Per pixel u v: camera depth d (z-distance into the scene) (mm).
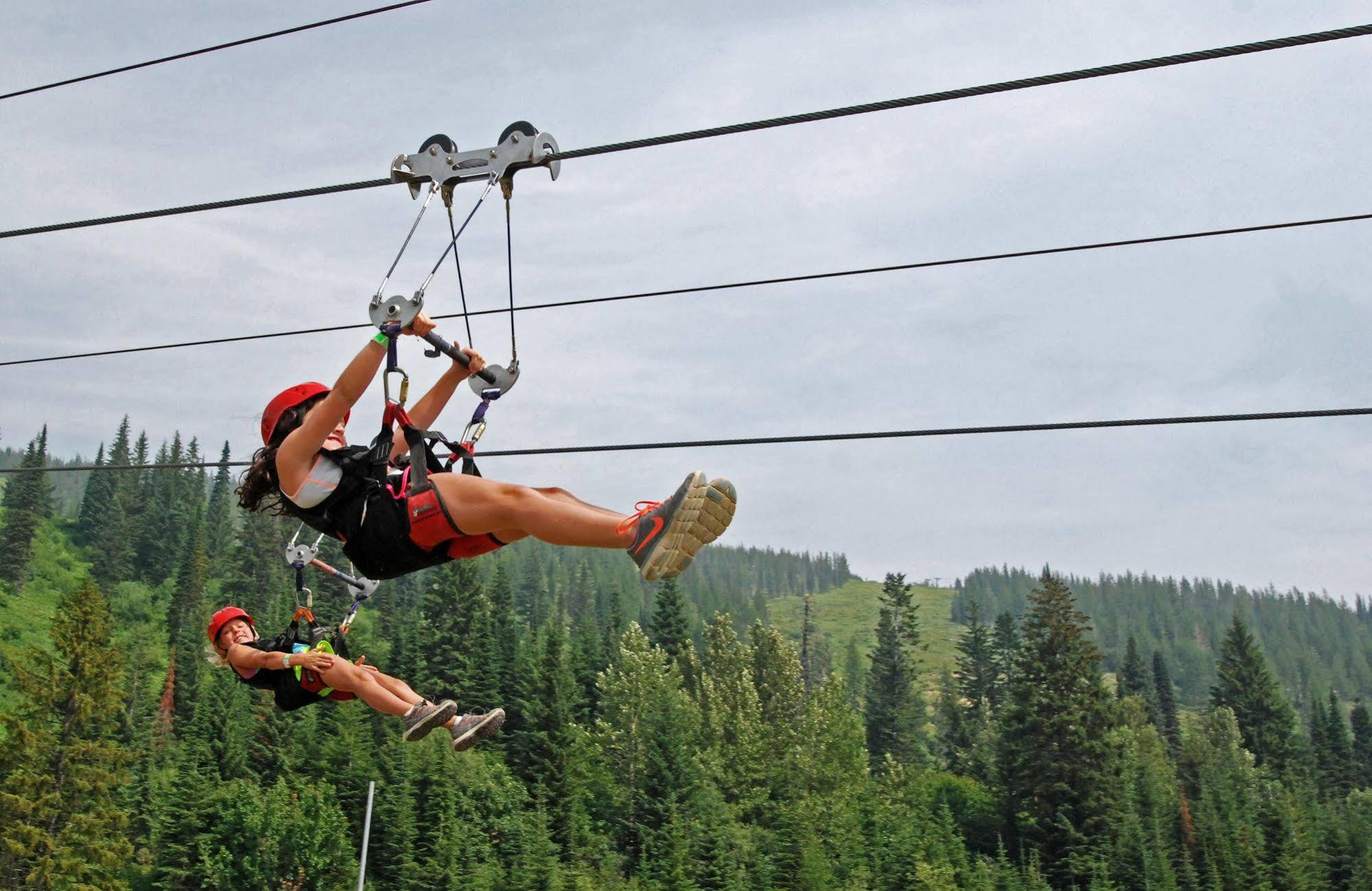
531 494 5230
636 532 4906
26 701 58188
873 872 67125
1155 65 8312
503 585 93875
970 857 77188
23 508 136625
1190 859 76438
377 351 5500
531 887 60281
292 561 6719
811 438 10547
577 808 68562
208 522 158250
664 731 73062
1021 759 78250
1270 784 91500
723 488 4785
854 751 83438
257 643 6691
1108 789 76250
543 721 71750
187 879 59156
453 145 6430
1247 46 8094
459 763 65938
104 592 138625
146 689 94625
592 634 94188
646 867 65188
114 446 168250
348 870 59750
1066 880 74562
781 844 67688
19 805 54625
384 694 6219
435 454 5848
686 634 99000
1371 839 76812
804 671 164750
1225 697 114188
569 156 9367
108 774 57594
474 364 6066
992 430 10172
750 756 80375
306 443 5516
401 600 117500
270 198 10484
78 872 54906
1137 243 10141
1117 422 9922
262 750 67562
